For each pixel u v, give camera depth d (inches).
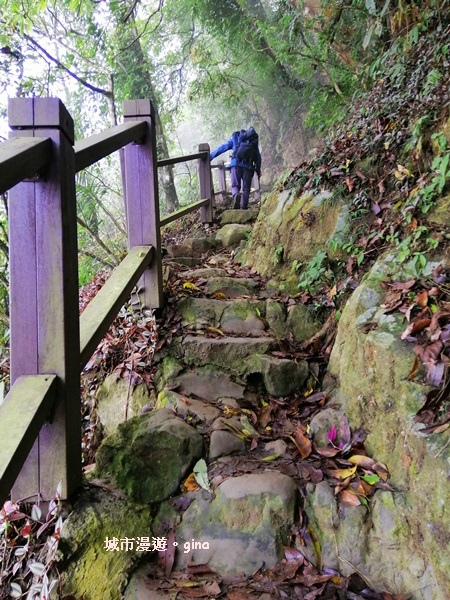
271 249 125.3
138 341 91.9
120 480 61.1
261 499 57.7
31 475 51.8
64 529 52.1
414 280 74.0
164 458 64.1
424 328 64.4
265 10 382.3
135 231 94.2
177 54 328.2
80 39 214.7
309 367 86.1
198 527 57.2
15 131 49.9
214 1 293.6
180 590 50.1
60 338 50.9
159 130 280.8
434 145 94.5
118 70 273.0
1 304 114.4
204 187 196.9
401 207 92.7
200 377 85.4
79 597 49.7
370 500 57.3
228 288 113.0
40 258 50.6
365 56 184.7
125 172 94.3
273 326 99.5
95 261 174.1
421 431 55.2
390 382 63.5
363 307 78.0
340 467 63.3
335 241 104.6
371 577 52.2
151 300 93.4
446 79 104.2
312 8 199.6
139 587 50.7
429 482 51.6
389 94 132.5
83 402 93.6
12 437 42.4
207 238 171.3
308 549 54.8
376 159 110.6
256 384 86.4
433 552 48.4
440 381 57.5
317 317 99.5
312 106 236.5
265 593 49.5
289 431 73.5
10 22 168.6
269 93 394.3
